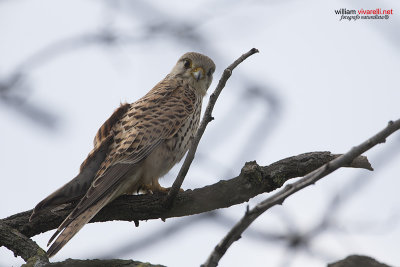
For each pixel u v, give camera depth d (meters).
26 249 9.30
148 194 9.88
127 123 10.94
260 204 6.22
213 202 9.41
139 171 10.58
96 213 9.41
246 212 6.23
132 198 9.87
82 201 9.31
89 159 10.22
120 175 10.16
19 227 9.69
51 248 8.64
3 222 9.66
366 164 9.05
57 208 9.78
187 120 11.55
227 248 6.43
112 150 10.50
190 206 9.48
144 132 10.77
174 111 11.38
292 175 9.48
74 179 9.71
